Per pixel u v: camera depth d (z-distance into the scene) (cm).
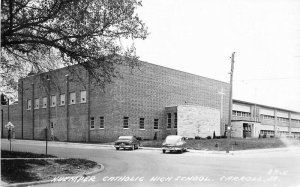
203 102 5538
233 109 6294
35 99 5388
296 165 1894
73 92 4694
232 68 3162
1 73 2009
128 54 1905
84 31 1711
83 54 1798
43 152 2720
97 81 1959
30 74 2039
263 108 7094
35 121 5338
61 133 4809
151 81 4625
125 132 4209
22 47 1862
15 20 1669
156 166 1869
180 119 4525
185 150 3092
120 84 4194
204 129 4703
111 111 4128
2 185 1186
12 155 1991
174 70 5025
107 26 1755
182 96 5122
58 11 1633
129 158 2364
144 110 4481
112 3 1711
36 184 1277
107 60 1936
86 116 4450
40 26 1667
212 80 5775
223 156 2592
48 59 1975
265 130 6956
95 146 3769
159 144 3812
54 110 4966
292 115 6331
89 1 1659
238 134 5894
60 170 1593
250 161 2148
